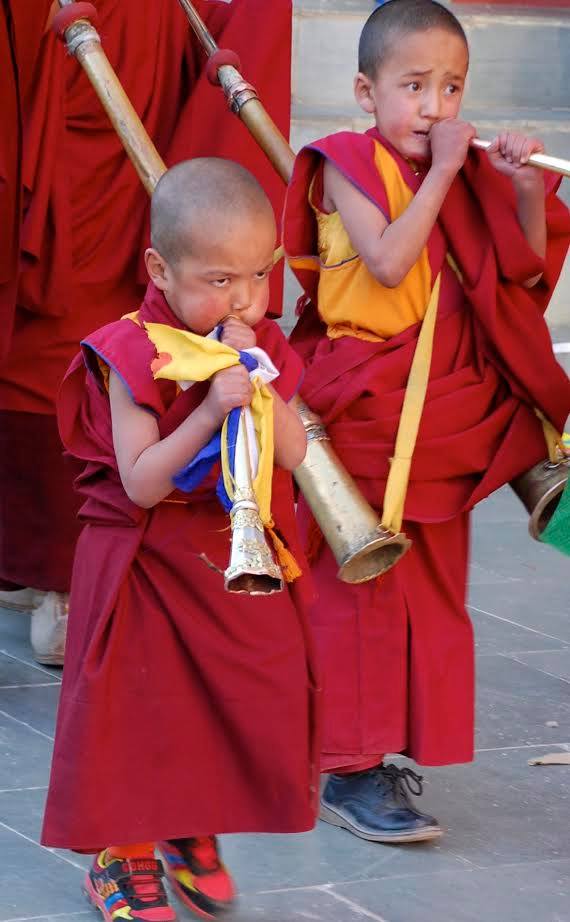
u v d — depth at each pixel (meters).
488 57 16.97
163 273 5.46
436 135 6.68
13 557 8.91
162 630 5.59
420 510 6.82
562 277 16.33
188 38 9.07
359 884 6.36
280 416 5.52
